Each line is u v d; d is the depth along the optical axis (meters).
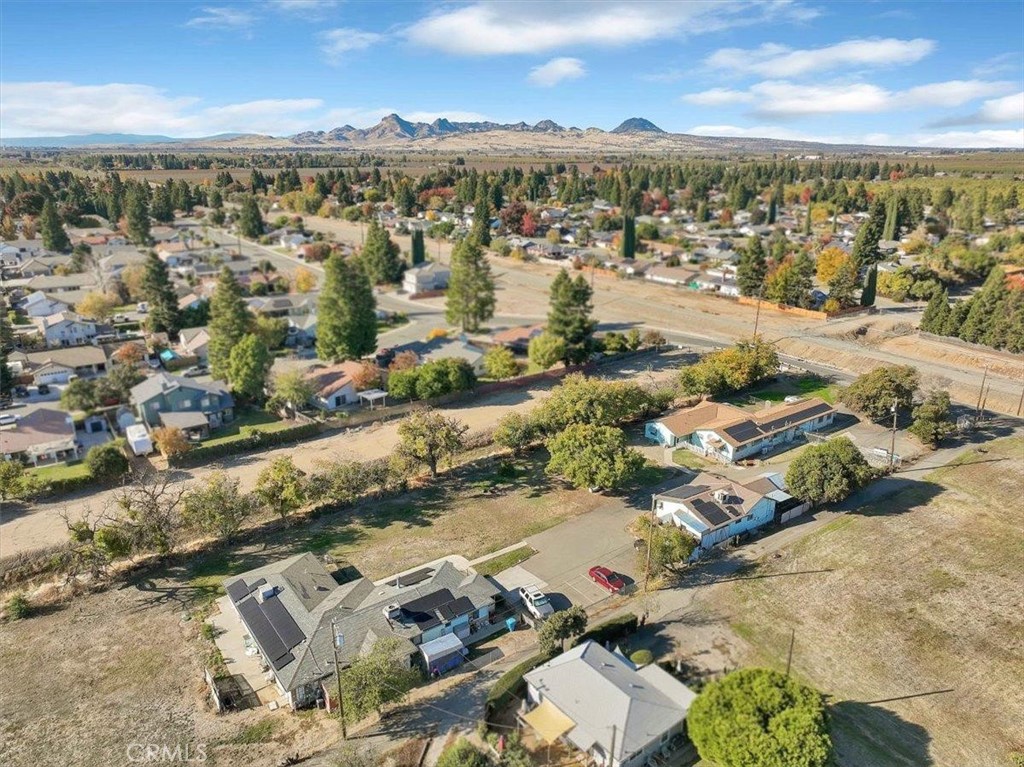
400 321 115.56
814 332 106.25
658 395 75.81
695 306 124.19
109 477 61.06
